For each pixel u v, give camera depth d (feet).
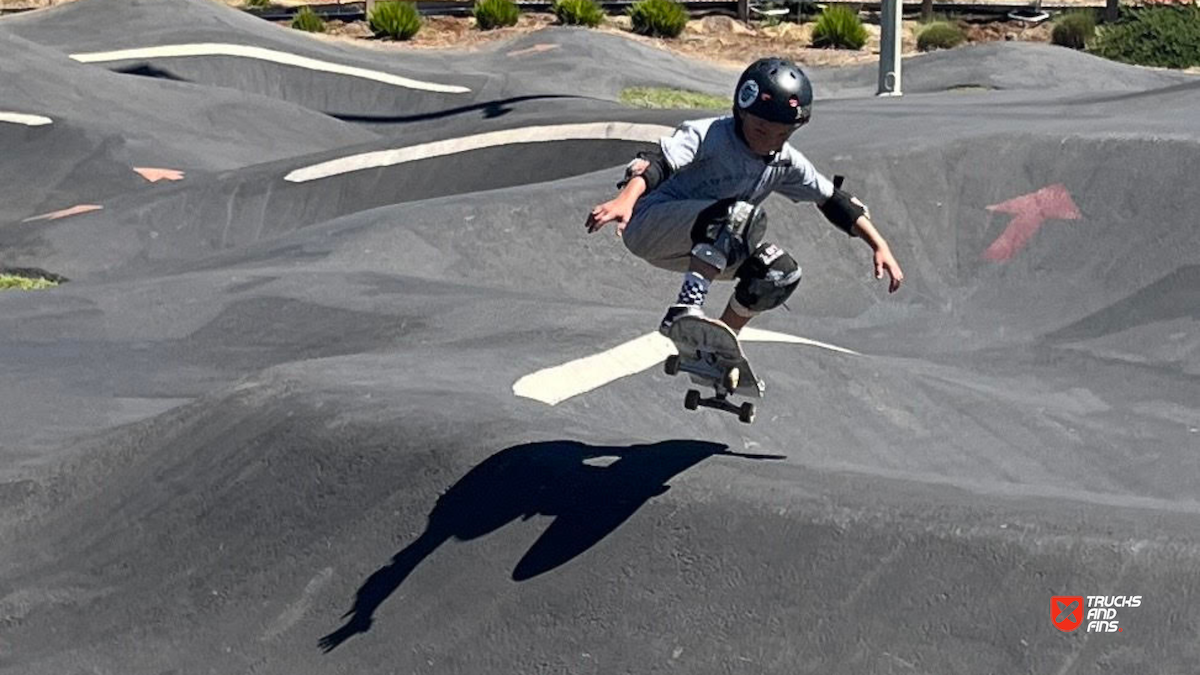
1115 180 48.24
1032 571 18.63
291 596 23.68
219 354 40.86
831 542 20.07
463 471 24.11
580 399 31.30
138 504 27.73
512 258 49.93
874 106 68.23
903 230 48.88
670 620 20.16
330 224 54.34
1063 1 124.57
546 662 20.43
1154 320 42.57
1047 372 40.81
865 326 45.93
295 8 131.23
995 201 49.44
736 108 19.48
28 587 26.58
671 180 20.13
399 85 95.86
